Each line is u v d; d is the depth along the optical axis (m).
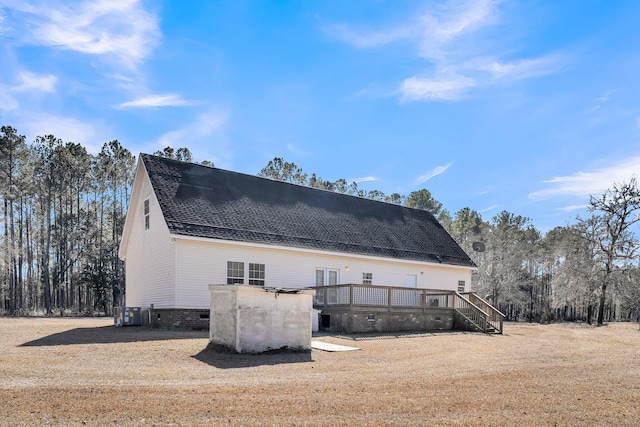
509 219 59.97
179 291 19.20
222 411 6.82
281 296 13.30
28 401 7.04
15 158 45.41
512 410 7.34
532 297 59.84
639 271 40.19
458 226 64.75
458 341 17.75
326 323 20.91
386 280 26.02
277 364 11.34
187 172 22.75
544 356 13.84
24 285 53.84
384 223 28.86
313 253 23.03
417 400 7.80
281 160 58.66
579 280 42.75
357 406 7.30
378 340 17.09
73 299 51.59
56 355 11.55
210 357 11.90
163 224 20.53
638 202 39.88
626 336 21.91
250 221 22.02
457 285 29.58
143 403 7.13
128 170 51.59
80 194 50.66
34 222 50.75
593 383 9.66
